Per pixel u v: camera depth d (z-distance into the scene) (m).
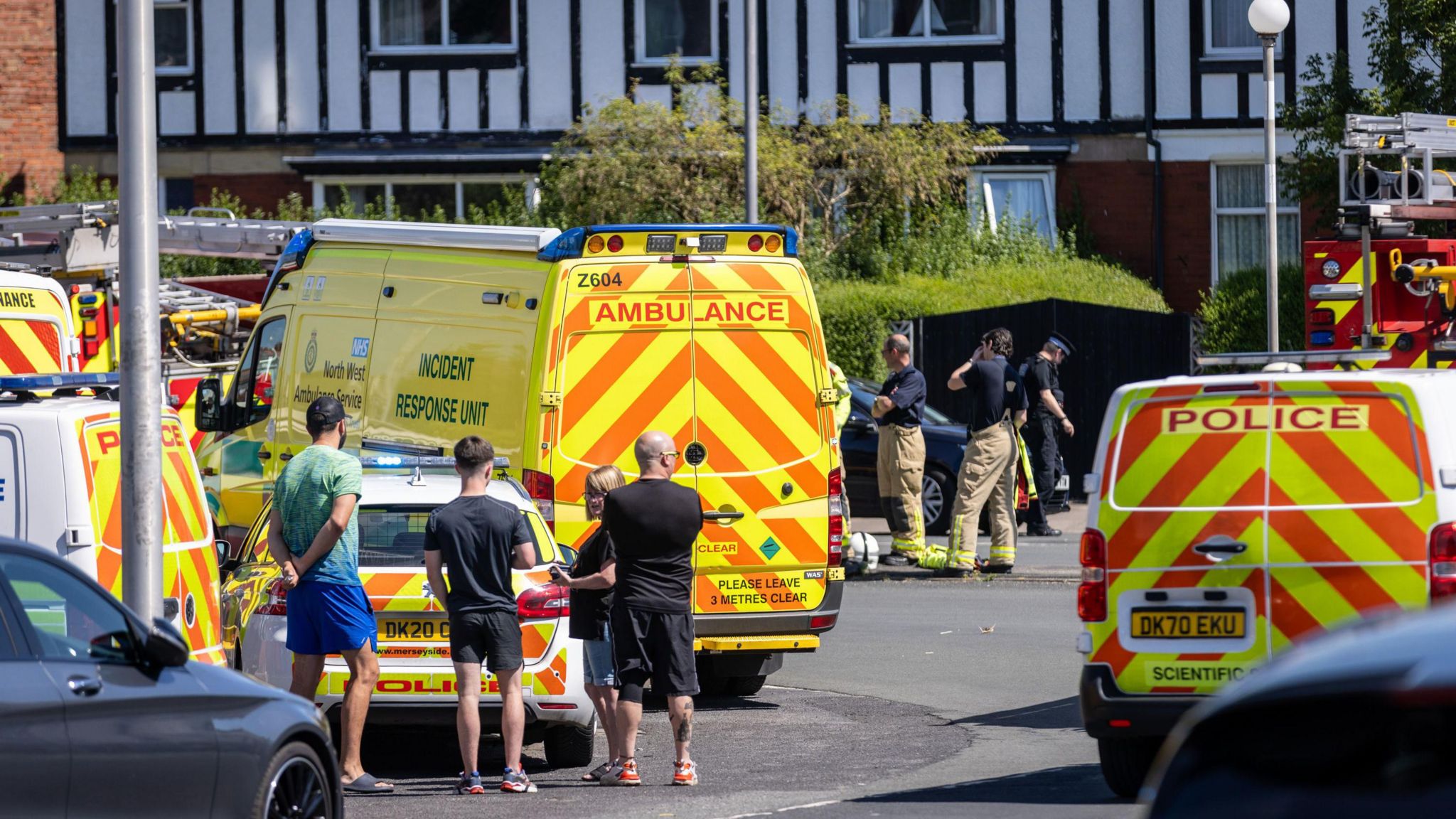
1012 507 49.41
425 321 35.72
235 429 42.12
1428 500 22.11
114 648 18.80
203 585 26.59
